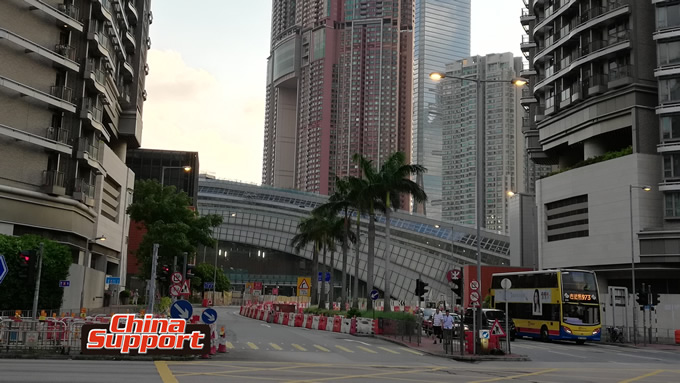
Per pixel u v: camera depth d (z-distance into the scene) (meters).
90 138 59.06
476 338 30.12
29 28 50.31
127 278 100.38
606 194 62.81
